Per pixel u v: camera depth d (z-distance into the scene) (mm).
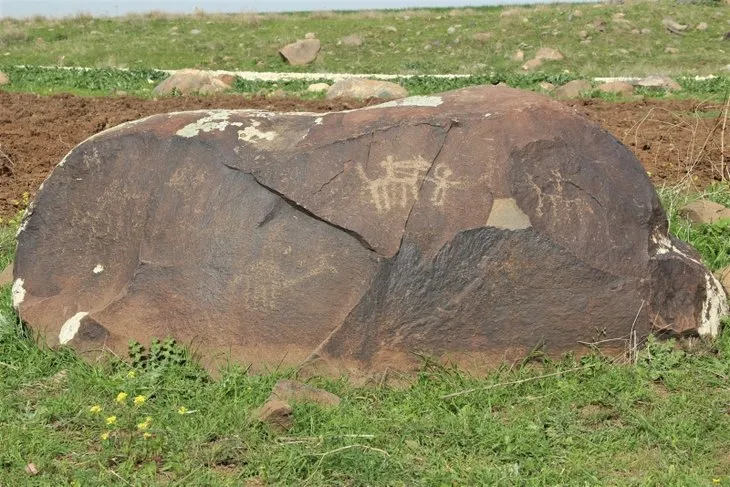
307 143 4820
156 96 14750
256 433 4082
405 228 4613
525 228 4617
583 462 3932
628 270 4734
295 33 25469
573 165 4801
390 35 25016
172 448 4020
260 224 4715
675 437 4062
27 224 5211
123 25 27266
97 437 4141
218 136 4934
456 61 22312
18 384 4609
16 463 3896
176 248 4820
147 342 4781
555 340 4672
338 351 4574
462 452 4012
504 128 4789
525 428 4168
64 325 4961
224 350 4664
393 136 4781
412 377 4582
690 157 8898
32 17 28375
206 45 24062
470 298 4602
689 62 21297
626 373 4570
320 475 3811
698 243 6160
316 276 4625
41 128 11086
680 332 4820
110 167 5102
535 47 22922
